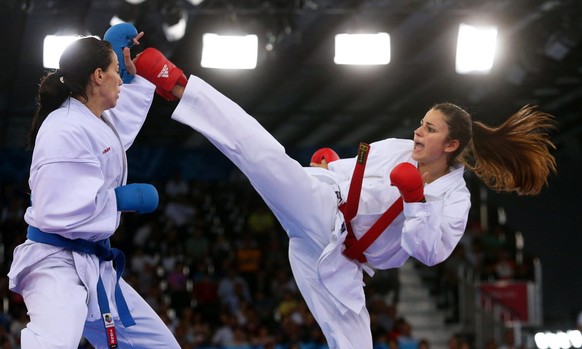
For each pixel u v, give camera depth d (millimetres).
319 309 4723
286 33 13172
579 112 18734
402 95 17438
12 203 18188
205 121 4473
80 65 4148
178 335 13883
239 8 12781
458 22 13797
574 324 21000
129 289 4469
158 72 4469
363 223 4629
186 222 19125
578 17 13133
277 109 18500
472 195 20344
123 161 4363
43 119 4227
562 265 21906
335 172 4895
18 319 13969
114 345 4141
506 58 14727
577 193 21969
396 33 14203
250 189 20922
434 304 17641
